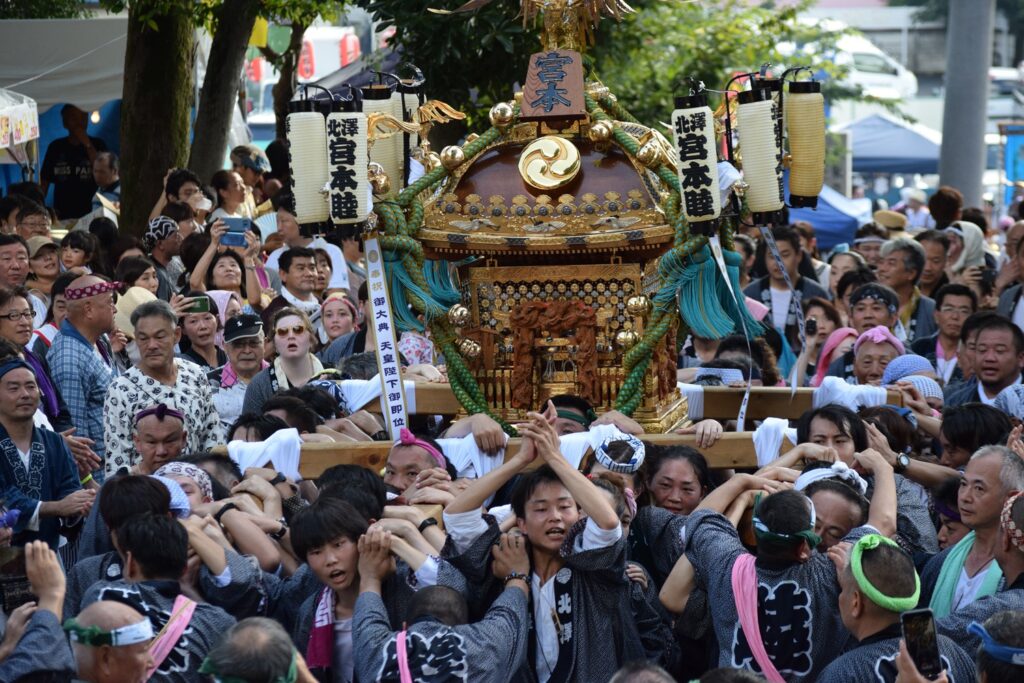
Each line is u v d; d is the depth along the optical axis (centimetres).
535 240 1180
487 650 918
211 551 1001
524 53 2259
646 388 1231
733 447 1195
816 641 953
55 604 932
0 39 3000
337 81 3150
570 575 994
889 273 2150
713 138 1104
